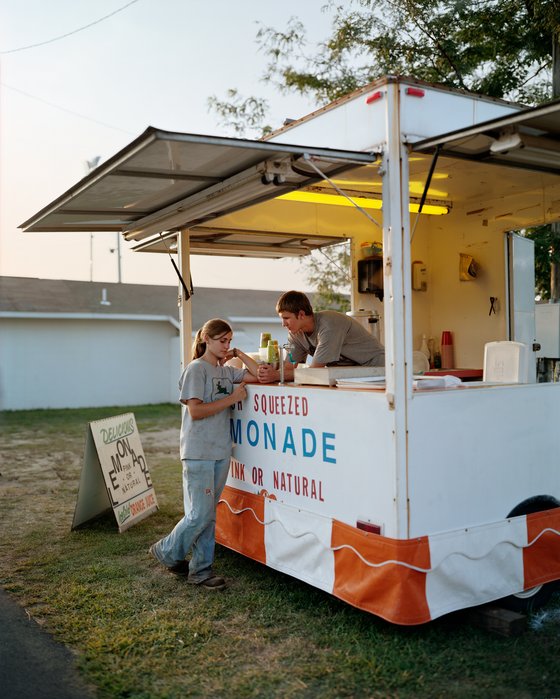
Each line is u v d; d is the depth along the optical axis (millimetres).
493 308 6020
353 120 3717
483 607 3697
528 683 3096
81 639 3730
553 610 4000
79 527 6055
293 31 10945
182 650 3549
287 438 4184
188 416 4480
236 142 3230
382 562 3408
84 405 18781
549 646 3465
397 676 3180
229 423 4598
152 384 19672
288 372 4613
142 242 6191
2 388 17875
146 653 3529
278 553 4258
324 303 12211
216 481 4523
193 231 5746
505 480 3777
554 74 8172
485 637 3559
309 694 3086
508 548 3750
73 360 18672
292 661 3398
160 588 4461
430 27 9719
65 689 3193
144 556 5191
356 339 4555
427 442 3436
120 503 6012
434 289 6555
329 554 3811
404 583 3336
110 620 3961
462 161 4348
